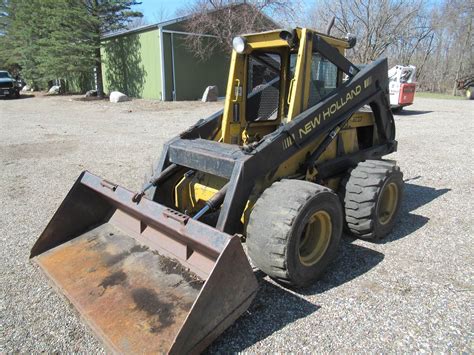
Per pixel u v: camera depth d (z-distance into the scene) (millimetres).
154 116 14398
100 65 21781
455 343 2543
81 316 2600
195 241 2451
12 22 27797
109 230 3482
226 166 3039
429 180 6199
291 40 3342
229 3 19047
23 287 3188
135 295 2709
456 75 32094
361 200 3723
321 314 2834
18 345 2562
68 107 17781
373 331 2656
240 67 3844
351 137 4512
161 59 18562
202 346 2301
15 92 23125
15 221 4578
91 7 20672
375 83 4352
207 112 15281
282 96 4180
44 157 7938
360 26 28500
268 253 2826
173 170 3580
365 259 3635
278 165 3236
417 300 2992
